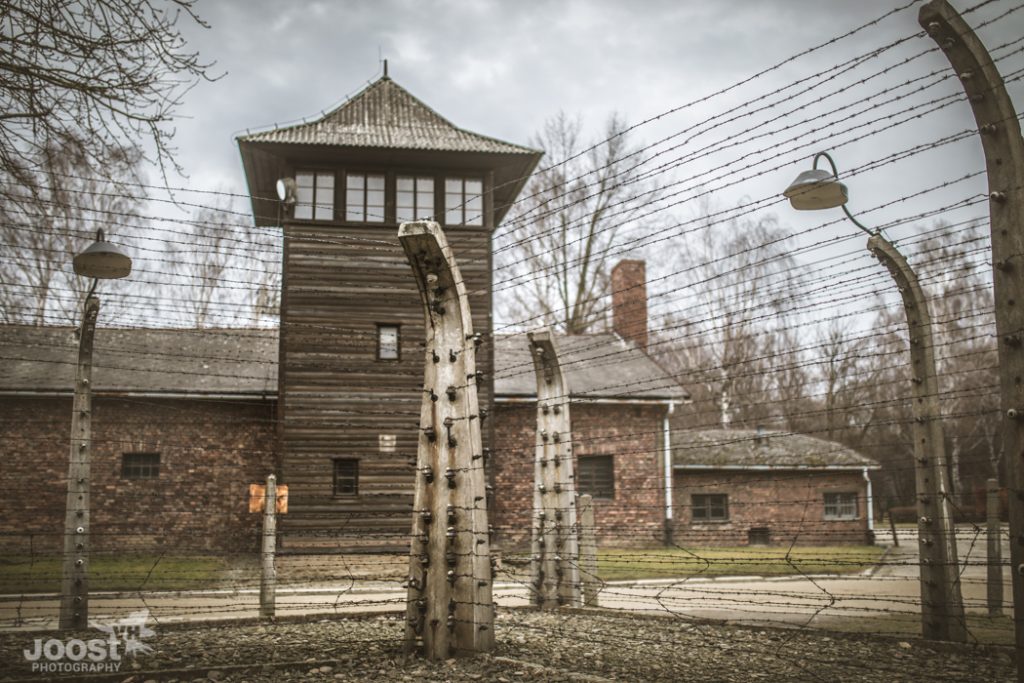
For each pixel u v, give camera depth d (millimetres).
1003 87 5105
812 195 8453
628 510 24125
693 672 6941
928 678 6727
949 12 5102
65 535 9570
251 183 22438
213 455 21734
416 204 20984
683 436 28438
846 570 17891
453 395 7406
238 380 22391
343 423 19859
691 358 37031
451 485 7332
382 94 23297
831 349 34656
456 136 21469
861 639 8531
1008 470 4848
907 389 33938
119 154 10688
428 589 7273
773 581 15875
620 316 30000
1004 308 4957
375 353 20203
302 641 8383
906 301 8492
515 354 26000
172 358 22844
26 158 10258
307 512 19422
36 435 20969
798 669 7090
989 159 5133
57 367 21891
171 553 20656
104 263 9547
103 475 21047
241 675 6805
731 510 25359
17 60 9359
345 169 20812
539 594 10797
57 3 9281
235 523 21516
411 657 7195
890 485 31938
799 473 25734
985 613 10875
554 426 10969
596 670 7000
